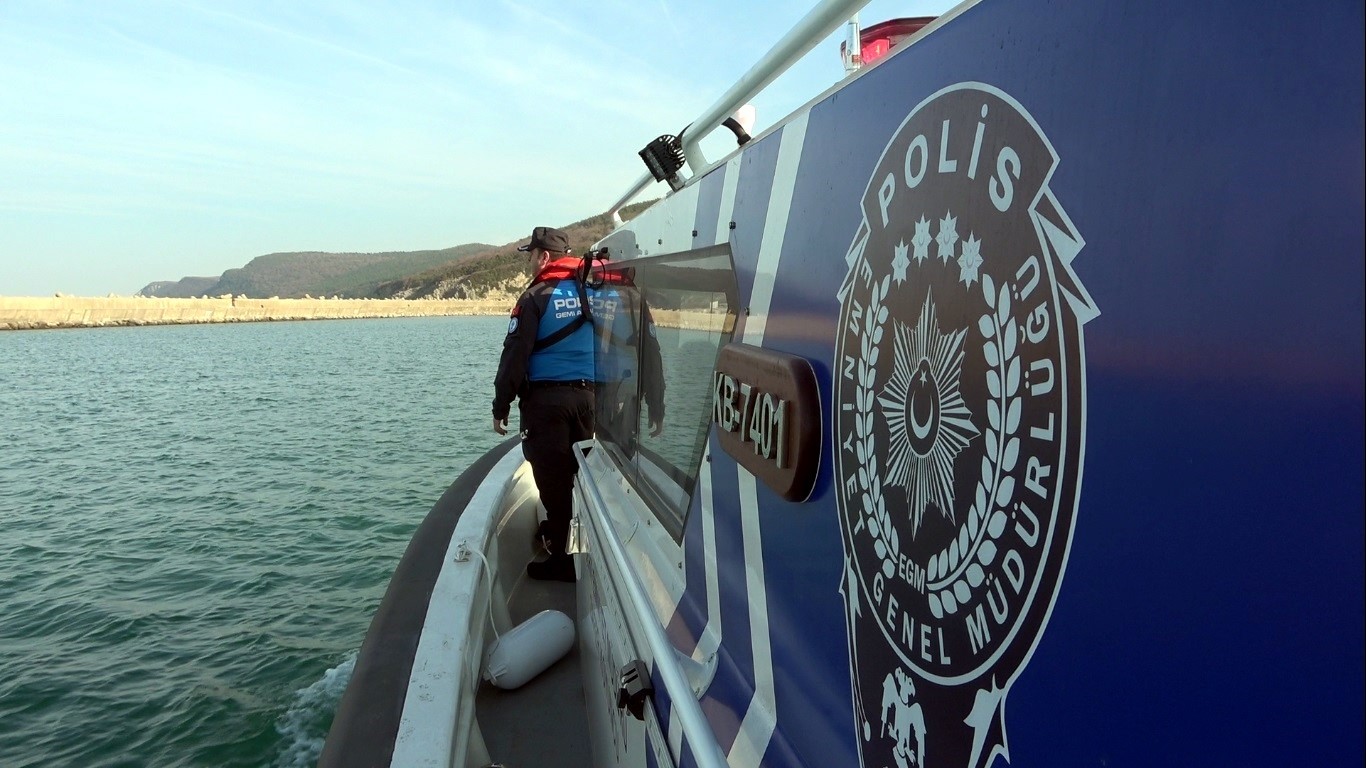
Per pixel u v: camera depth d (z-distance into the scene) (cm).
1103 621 71
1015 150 84
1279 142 55
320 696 709
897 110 112
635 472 309
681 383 238
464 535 387
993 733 87
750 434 161
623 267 354
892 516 109
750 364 162
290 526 1220
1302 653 53
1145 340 66
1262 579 56
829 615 129
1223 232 59
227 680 739
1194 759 61
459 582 337
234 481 1530
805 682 138
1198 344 61
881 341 113
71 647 809
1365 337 49
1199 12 63
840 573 125
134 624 861
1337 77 52
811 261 141
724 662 179
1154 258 66
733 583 179
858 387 120
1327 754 51
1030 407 80
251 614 886
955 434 94
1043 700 79
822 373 134
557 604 444
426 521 413
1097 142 73
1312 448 52
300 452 1814
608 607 272
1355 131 50
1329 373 51
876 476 113
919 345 102
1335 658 50
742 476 173
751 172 180
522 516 500
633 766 219
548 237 442
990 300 87
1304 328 53
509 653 358
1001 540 85
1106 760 70
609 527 257
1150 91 67
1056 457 77
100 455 1827
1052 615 77
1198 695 61
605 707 281
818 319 137
